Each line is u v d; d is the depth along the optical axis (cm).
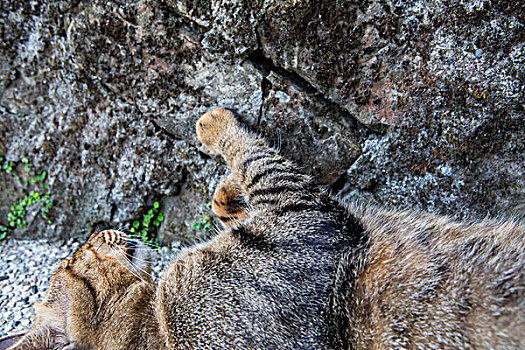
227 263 58
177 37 66
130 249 64
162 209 75
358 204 67
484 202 66
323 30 63
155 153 72
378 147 66
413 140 65
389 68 64
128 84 69
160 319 59
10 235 78
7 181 77
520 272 55
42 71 73
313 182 63
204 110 68
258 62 66
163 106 69
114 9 66
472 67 63
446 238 60
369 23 63
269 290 57
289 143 67
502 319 53
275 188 62
